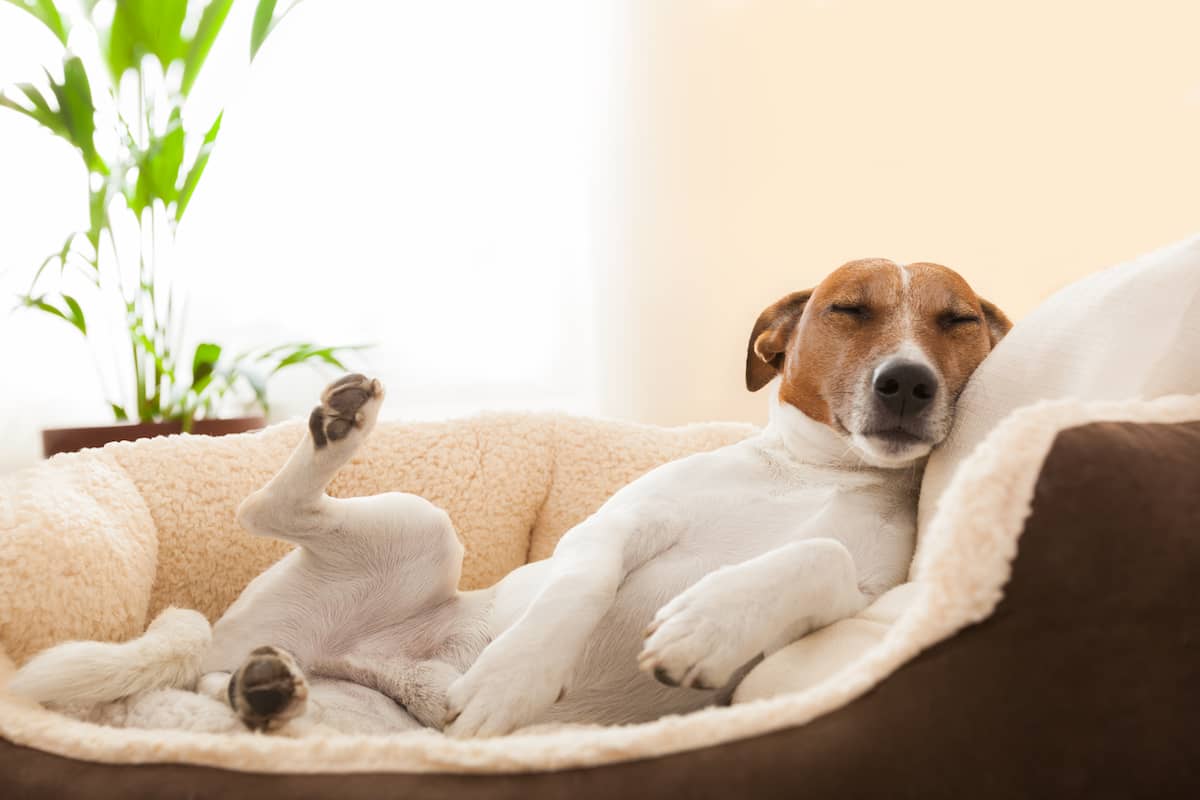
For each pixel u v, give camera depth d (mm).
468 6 3062
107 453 1564
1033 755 685
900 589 1099
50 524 1266
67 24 2377
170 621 1202
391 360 3098
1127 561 695
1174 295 978
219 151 3004
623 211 3002
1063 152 2590
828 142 2807
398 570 1372
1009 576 720
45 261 2408
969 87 2672
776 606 961
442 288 3107
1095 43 2543
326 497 1321
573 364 3135
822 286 1391
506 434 1867
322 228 3072
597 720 1194
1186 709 663
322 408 1237
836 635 999
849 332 1316
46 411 2861
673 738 736
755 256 2889
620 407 3027
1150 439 766
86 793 809
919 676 729
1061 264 2605
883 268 1349
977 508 744
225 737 834
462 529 1795
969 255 2695
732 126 2889
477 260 3113
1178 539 692
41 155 2828
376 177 3076
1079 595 699
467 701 952
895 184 2752
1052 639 700
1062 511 716
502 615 1342
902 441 1227
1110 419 791
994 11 2639
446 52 3076
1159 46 2479
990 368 1200
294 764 780
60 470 1467
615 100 2996
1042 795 678
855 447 1271
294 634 1352
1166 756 660
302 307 3078
